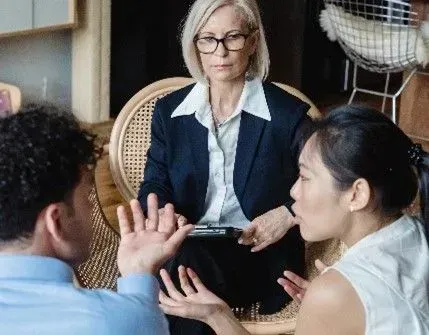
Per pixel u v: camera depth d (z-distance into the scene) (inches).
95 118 205.2
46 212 53.8
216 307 78.4
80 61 202.8
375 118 66.9
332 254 96.3
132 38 209.8
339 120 66.9
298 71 237.3
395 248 66.0
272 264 96.3
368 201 66.1
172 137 97.7
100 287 91.7
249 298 96.1
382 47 192.2
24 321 52.5
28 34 191.0
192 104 97.2
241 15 94.3
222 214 97.8
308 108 98.7
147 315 54.7
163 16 212.2
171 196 98.1
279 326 92.5
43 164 53.0
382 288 63.3
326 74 246.4
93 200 96.2
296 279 83.2
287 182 97.3
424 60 189.0
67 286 54.1
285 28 233.6
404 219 67.9
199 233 91.7
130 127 104.7
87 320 52.8
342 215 67.6
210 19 94.0
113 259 95.0
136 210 70.9
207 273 94.3
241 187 96.7
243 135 96.3
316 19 236.2
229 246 96.2
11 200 52.2
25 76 197.8
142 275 59.9
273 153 96.4
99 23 199.3
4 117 55.2
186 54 97.0
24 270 53.6
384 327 62.9
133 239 67.4
